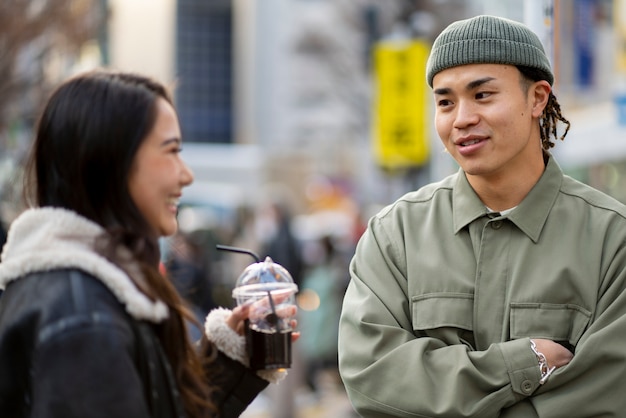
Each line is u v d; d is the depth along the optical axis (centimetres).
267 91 7912
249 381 405
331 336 1592
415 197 484
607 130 1636
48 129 342
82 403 304
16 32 1553
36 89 1625
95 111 338
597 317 435
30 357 319
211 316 410
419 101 1922
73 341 308
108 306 319
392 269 468
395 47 1927
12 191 395
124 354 313
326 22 7262
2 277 329
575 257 442
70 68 1738
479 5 1841
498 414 430
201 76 7606
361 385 445
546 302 438
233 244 2244
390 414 438
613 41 1697
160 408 332
